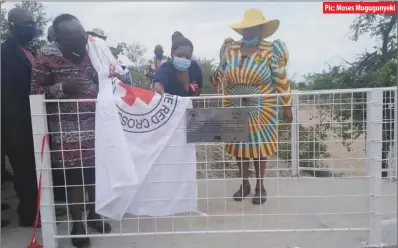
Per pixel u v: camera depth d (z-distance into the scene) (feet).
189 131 10.11
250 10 13.28
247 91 12.92
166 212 10.41
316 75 26.66
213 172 17.01
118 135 9.71
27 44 11.89
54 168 10.08
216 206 13.32
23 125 11.46
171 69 13.55
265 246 10.22
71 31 10.21
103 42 11.68
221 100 13.55
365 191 14.51
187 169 10.36
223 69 13.89
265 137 12.98
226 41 13.87
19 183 11.71
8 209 13.74
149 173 10.23
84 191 10.27
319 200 13.75
